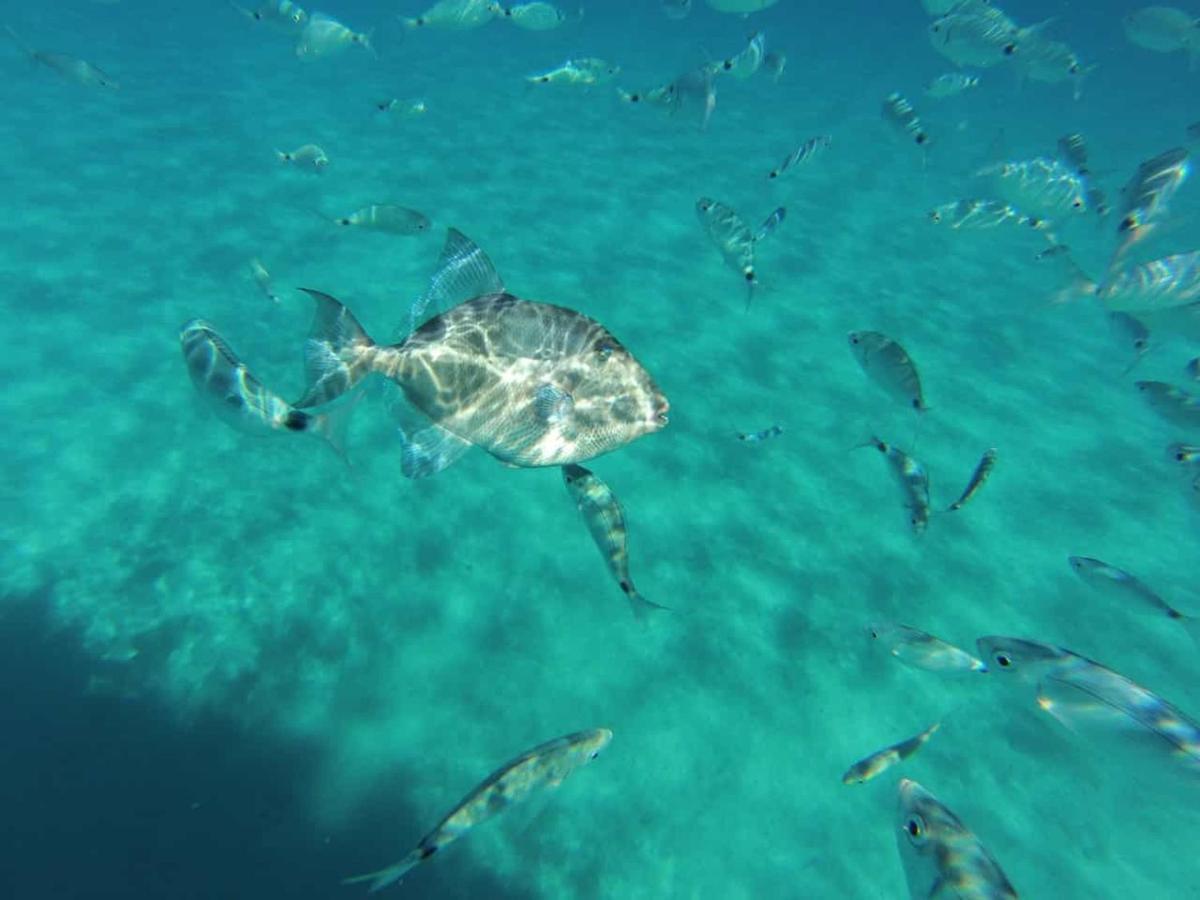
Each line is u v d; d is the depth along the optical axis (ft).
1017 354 5.63
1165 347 5.85
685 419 4.51
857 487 4.15
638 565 3.57
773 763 2.92
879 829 2.76
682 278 6.16
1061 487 4.31
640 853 2.67
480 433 2.08
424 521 3.70
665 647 3.26
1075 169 5.05
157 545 3.47
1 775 2.68
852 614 3.45
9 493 3.65
